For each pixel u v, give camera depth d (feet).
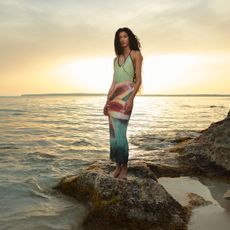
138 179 18.72
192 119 101.45
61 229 16.38
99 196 18.13
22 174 26.73
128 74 18.02
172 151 32.55
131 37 18.08
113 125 18.71
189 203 19.44
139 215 16.84
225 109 186.39
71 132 59.93
